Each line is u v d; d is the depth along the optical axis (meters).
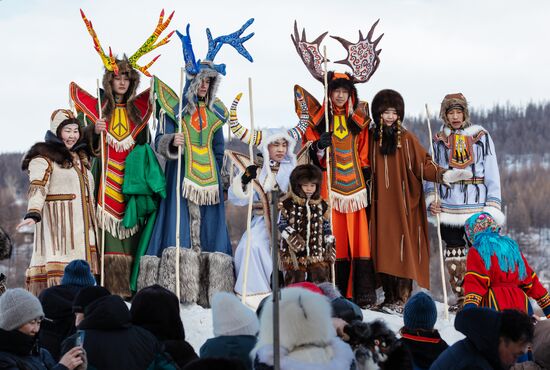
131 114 12.72
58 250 11.99
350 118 13.17
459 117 13.23
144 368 7.61
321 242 12.23
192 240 12.48
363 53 13.40
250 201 12.33
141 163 12.55
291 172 12.38
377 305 13.02
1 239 9.60
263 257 12.35
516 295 10.31
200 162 12.59
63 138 12.24
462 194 13.12
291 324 6.66
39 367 7.37
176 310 7.99
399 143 13.12
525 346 7.68
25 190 53.59
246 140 12.72
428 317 8.28
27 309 7.34
